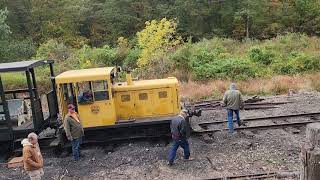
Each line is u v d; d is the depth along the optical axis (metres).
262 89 20.23
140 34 27.47
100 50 32.03
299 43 32.78
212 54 26.78
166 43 27.73
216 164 10.41
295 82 20.94
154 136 12.77
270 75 23.53
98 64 29.47
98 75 12.07
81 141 11.84
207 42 33.47
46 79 24.23
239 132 12.94
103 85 12.19
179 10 42.78
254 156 10.77
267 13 43.72
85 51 31.88
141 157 11.45
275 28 42.12
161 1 45.69
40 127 12.57
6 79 23.98
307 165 3.97
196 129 13.36
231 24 44.50
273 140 11.96
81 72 12.72
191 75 23.86
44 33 43.31
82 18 44.91
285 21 43.25
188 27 43.31
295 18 43.16
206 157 11.02
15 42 35.88
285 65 24.53
